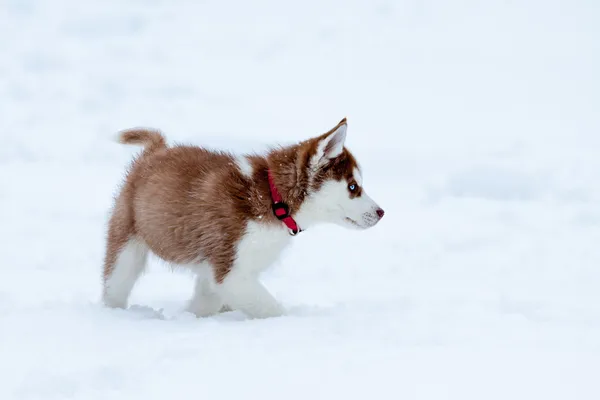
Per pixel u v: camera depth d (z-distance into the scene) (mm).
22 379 5043
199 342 5840
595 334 6184
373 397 4586
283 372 5047
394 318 6797
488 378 4883
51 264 10883
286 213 7453
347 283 9961
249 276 7469
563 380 4832
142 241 7988
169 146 8523
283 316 7066
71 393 4824
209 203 7359
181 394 4715
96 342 5910
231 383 4867
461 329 6324
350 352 5512
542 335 6129
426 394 4617
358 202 7762
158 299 9023
